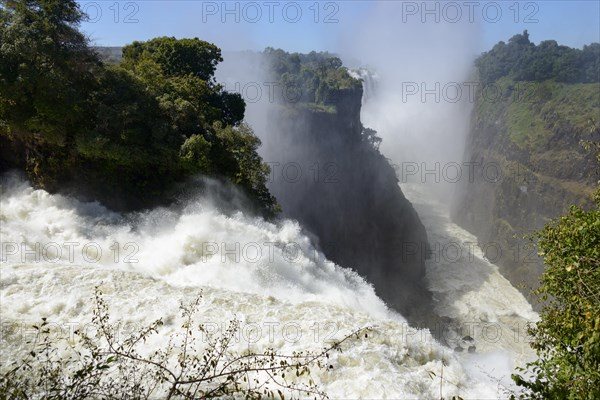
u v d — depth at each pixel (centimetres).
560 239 1208
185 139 3194
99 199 3097
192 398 871
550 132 7200
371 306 2477
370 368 1652
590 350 907
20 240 2508
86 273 2141
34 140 3133
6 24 3019
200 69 4322
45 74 2902
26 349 1606
